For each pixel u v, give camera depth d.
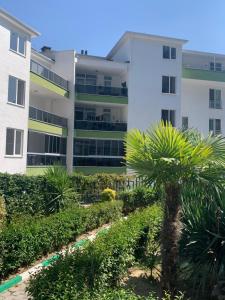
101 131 33.19
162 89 34.84
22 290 7.29
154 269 8.32
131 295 4.56
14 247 8.12
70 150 32.03
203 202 7.22
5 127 21.89
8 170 22.09
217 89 39.31
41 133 27.77
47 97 31.92
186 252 7.13
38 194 15.77
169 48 35.41
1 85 21.56
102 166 33.19
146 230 8.80
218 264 6.90
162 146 6.36
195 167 6.43
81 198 21.14
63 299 4.57
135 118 34.00
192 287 7.05
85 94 32.97
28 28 23.73
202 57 41.03
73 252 6.47
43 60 31.16
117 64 34.06
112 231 8.02
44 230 9.30
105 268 6.21
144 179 6.80
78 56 33.59
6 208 13.29
